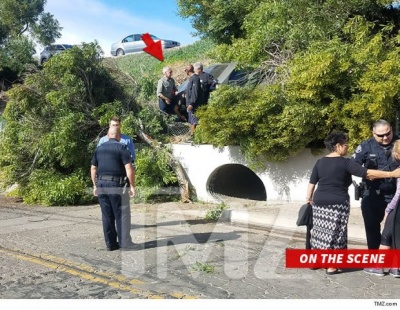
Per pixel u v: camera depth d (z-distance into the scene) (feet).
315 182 20.22
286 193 33.12
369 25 32.99
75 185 36.32
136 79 42.50
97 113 38.42
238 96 32.94
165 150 36.88
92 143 37.86
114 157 23.45
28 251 23.49
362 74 29.89
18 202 38.06
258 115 31.63
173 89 41.39
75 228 28.53
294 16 35.76
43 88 38.50
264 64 35.91
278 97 31.65
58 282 19.21
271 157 32.78
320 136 31.09
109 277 19.76
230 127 32.60
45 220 30.91
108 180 23.35
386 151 19.83
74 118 37.22
